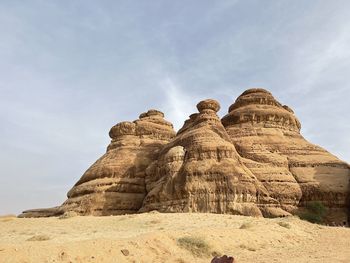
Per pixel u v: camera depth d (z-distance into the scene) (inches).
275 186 1958.7
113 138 2694.4
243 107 2497.5
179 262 581.3
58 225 1282.0
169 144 2226.9
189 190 1740.9
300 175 2074.3
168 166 1925.4
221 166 1801.2
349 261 594.6
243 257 652.7
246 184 1759.4
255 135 2283.5
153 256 580.7
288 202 1921.8
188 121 2468.0
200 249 656.4
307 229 1114.7
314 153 2241.6
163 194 1835.6
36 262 460.8
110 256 528.7
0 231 1125.1
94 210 2161.7
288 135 2369.6
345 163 2171.5
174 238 674.2
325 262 583.5
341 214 1894.7
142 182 2340.1
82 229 1103.0
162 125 2824.8
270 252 723.4
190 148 1931.6
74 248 516.1
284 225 1069.1
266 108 2456.9
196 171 1788.9
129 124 2677.2
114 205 2193.7
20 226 1289.4
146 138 2659.9
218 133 2068.2
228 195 1704.0
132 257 548.4
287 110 2689.5
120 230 1026.1
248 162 2068.2
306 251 738.2
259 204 1768.0
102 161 2486.5
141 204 2228.1
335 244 875.4
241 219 1295.5
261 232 902.4
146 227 1097.4
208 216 1368.1
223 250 705.6
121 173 2342.5
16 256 459.5
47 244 522.3
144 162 2429.9
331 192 1948.8
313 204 1866.4
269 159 2121.1
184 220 1245.7
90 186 2292.1
